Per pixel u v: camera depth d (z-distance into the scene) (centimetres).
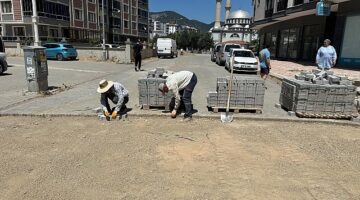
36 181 396
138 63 1841
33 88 984
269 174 425
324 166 456
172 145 529
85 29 5044
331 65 995
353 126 667
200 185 391
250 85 726
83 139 554
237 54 1908
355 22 1678
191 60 3200
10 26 3962
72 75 1516
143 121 671
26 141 542
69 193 368
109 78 1412
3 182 394
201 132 602
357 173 434
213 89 1127
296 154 500
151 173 423
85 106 800
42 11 3941
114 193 369
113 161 461
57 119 684
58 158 469
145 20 8069
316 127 654
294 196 368
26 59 959
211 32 10888
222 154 493
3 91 1016
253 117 695
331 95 698
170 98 727
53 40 4091
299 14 2325
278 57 3281
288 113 731
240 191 377
